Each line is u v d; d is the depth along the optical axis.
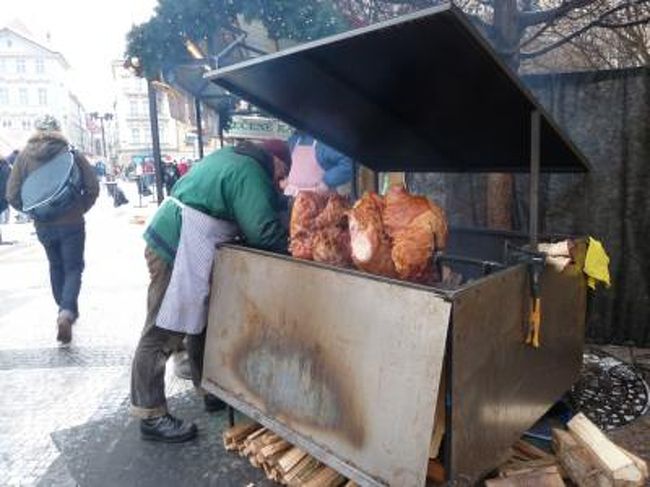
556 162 2.56
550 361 2.39
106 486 2.42
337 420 2.02
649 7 4.20
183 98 4.97
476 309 1.78
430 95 2.28
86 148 76.31
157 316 2.62
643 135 3.47
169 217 2.62
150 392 2.72
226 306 2.54
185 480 2.45
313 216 2.33
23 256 8.66
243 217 2.48
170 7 3.35
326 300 2.03
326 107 2.74
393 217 2.13
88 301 5.55
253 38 3.82
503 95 1.98
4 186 9.15
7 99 71.88
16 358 3.96
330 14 3.49
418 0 4.05
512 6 3.59
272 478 2.40
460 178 3.98
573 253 2.38
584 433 2.23
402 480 1.79
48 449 2.73
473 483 1.91
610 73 3.50
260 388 2.38
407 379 1.76
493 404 1.96
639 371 3.29
